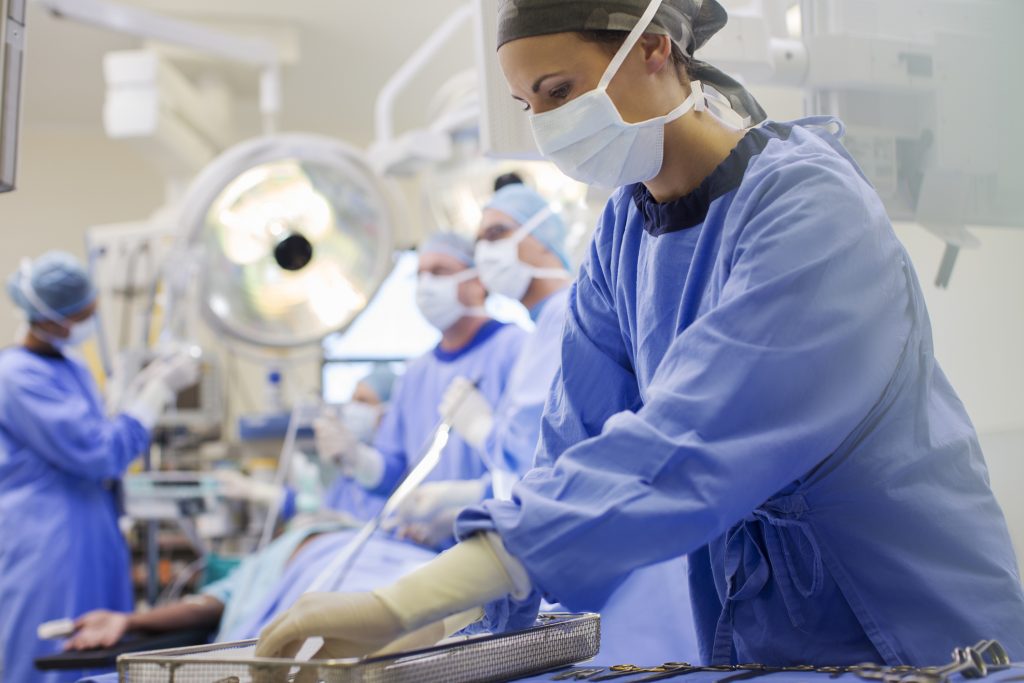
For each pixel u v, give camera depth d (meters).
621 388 1.23
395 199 2.75
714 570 1.16
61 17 2.79
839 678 0.83
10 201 5.86
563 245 2.27
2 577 2.90
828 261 0.92
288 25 4.82
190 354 3.32
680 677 0.91
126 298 3.63
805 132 1.08
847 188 0.97
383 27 4.88
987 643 0.89
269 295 2.51
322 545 2.34
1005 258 1.93
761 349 0.88
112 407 3.38
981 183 1.72
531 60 1.06
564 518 0.83
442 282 2.58
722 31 1.59
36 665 2.20
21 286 3.12
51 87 5.46
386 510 1.79
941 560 1.02
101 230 3.61
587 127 1.07
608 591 0.85
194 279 2.56
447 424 1.75
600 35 1.05
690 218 1.10
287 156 2.45
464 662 0.89
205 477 3.22
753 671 0.91
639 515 0.83
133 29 2.91
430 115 2.90
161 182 6.04
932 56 1.68
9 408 2.98
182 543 4.33
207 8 4.65
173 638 2.41
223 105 4.78
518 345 2.52
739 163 1.08
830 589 1.05
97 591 3.05
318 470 3.46
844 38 1.64
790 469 0.88
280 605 2.21
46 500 2.98
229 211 2.46
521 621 1.03
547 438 1.23
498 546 0.85
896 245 1.00
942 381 1.12
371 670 0.77
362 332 5.15
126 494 3.21
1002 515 1.08
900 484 1.02
